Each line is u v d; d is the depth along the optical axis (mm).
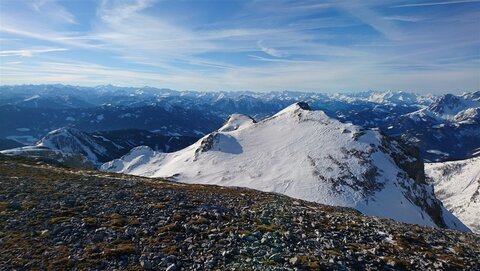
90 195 30844
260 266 17734
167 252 19109
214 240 21062
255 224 24844
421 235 26625
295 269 17484
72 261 17781
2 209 25641
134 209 26797
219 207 29344
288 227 24734
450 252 23281
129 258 18344
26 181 35688
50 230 21875
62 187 33844
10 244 19672
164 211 26531
